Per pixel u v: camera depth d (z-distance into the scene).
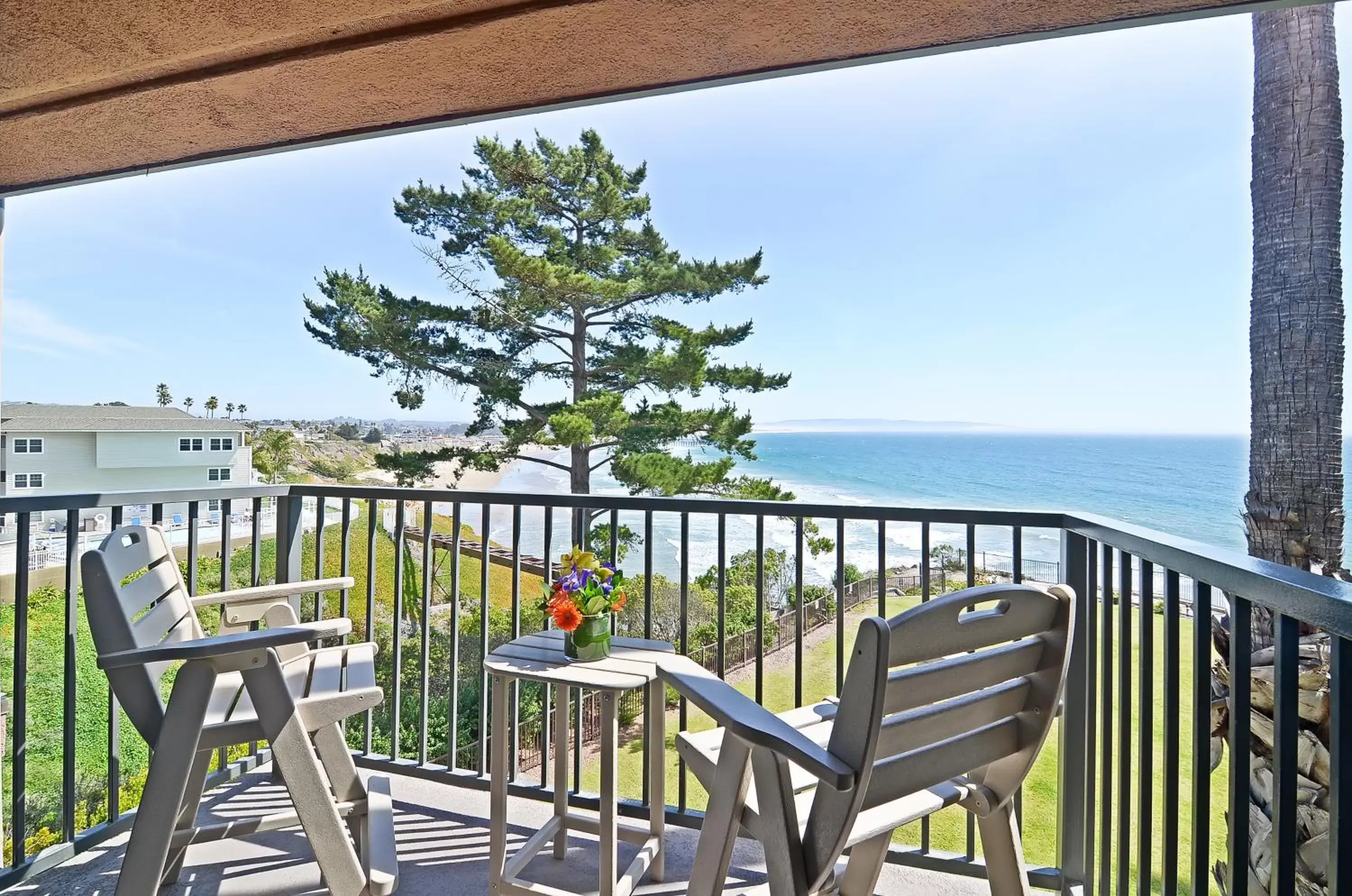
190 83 1.67
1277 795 0.85
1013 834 1.30
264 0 1.37
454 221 12.16
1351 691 0.73
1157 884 3.88
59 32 1.46
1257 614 3.02
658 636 10.80
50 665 7.72
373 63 1.60
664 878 1.81
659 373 11.85
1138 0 1.35
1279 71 4.00
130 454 19.56
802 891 1.05
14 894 1.74
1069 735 1.70
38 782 7.40
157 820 1.36
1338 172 3.91
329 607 2.96
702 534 17.56
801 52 1.57
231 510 2.22
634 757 8.12
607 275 12.23
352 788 1.84
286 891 1.75
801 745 0.99
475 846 1.97
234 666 1.41
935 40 1.51
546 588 1.78
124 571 1.58
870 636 0.95
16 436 18.31
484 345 12.48
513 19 1.43
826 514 1.91
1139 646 1.29
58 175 2.20
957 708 1.10
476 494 2.20
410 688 8.96
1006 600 1.11
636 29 1.48
